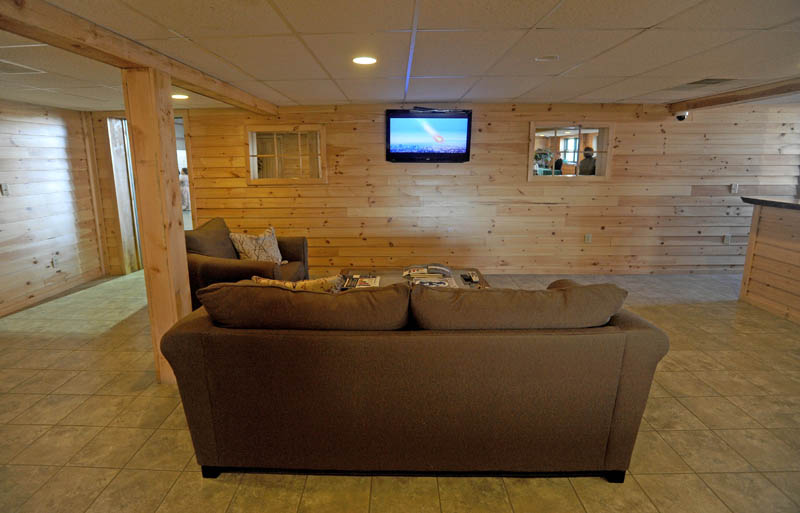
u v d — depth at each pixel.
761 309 4.14
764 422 2.35
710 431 2.27
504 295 1.80
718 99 4.33
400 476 1.95
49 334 3.57
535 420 1.80
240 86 3.71
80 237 5.05
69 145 4.88
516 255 5.39
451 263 5.39
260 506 1.78
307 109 5.04
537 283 5.05
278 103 4.78
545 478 1.94
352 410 1.79
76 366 3.00
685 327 3.69
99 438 2.22
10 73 3.03
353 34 2.27
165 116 2.55
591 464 1.88
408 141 4.98
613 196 5.27
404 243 5.34
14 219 4.17
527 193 5.23
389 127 4.93
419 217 5.28
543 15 2.02
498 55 2.73
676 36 2.34
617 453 1.86
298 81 3.51
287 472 1.96
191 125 5.12
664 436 2.23
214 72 3.11
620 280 5.17
